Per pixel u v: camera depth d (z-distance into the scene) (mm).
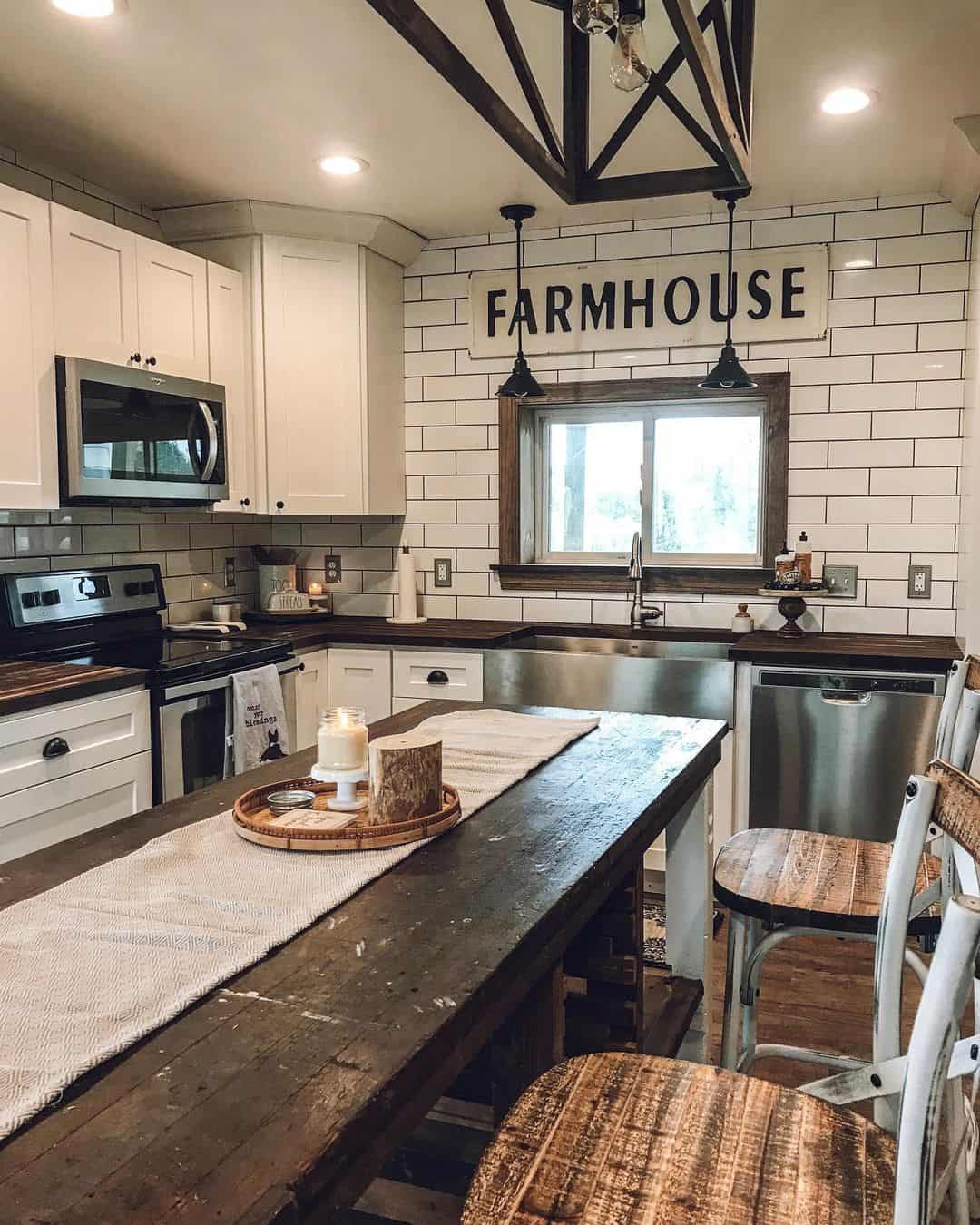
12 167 3260
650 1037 2064
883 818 3385
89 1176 762
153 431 3365
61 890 1316
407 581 4328
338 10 2340
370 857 1454
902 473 3793
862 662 3350
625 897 1915
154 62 2625
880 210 3756
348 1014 1009
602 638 4078
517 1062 1469
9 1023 971
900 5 2314
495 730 2268
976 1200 1906
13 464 2902
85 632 3570
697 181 2025
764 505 4004
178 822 1621
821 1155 1104
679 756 2066
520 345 4016
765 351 3932
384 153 3299
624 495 4309
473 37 2463
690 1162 1091
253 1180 756
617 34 1564
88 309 3160
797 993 2900
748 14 1797
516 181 3570
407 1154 1741
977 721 1708
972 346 3465
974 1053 919
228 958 1114
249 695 3334
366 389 4109
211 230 3924
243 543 4551
